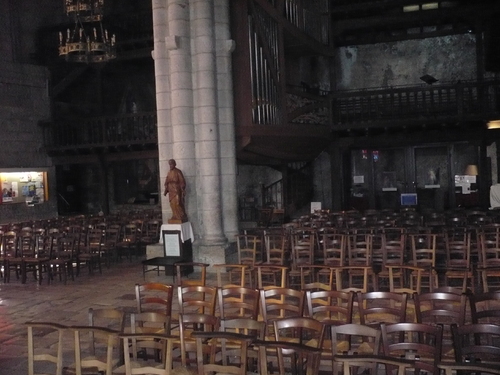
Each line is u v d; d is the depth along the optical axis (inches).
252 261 512.1
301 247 446.6
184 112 594.9
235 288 282.7
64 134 1016.9
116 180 1115.3
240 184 1006.4
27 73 1002.7
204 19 594.2
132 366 237.3
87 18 684.1
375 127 822.5
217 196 601.3
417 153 976.3
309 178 991.6
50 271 541.6
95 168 1136.2
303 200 953.5
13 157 970.7
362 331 205.9
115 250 669.9
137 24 979.3
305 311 270.2
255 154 719.7
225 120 616.7
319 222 590.9
